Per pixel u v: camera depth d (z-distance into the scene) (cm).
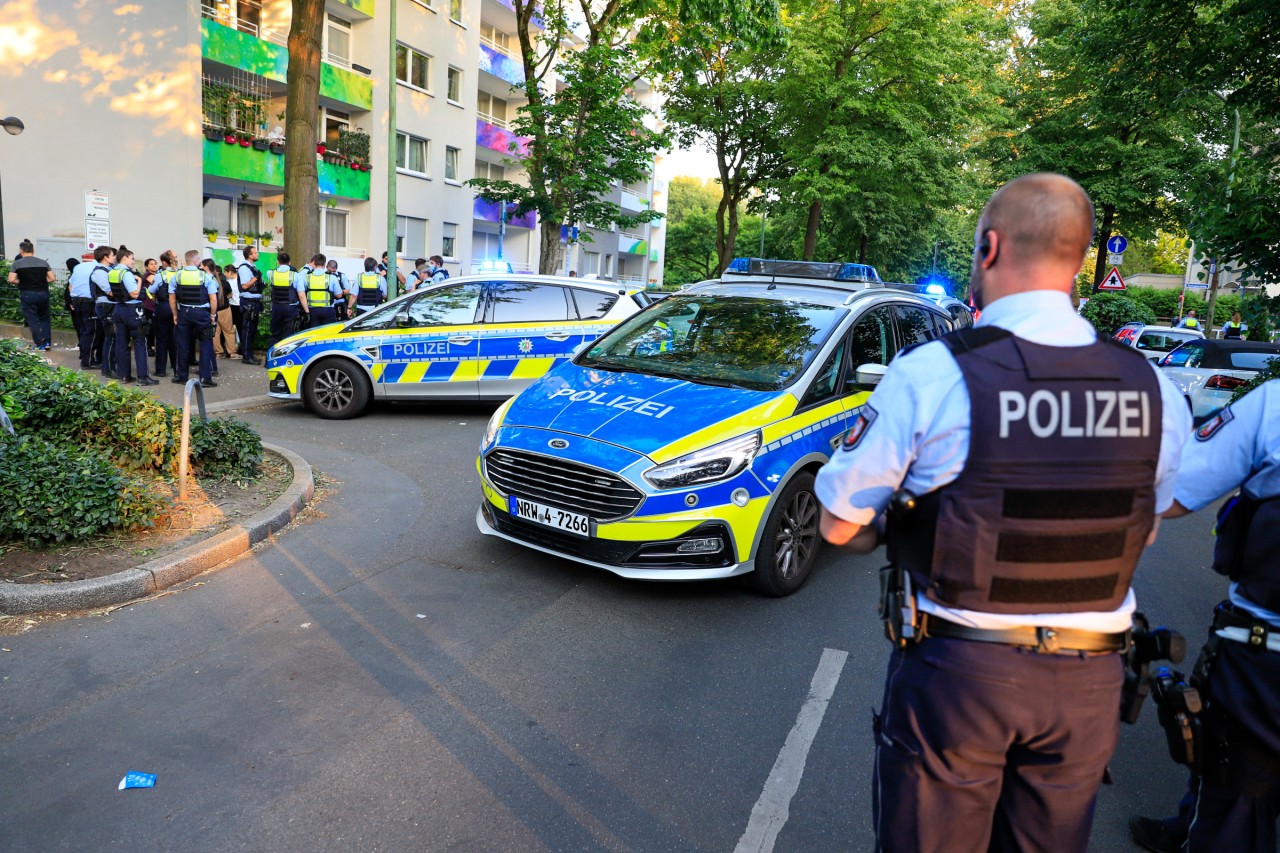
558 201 2167
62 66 2075
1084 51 1395
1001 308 180
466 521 616
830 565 564
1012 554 169
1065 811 180
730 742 345
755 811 301
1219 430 212
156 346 1219
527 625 446
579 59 2109
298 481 661
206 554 500
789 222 3384
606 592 495
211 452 659
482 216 3362
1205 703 224
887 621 186
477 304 1030
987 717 173
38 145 2088
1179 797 328
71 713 344
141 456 643
